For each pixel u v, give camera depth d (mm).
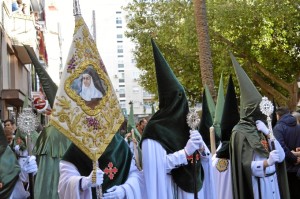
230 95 7043
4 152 5242
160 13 24688
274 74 24859
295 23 22000
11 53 24812
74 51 4805
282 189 6477
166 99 5488
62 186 4766
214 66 23391
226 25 21828
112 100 4992
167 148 5348
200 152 5559
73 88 4742
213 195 5719
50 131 7938
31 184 5750
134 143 8531
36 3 36156
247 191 6258
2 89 21188
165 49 24703
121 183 5023
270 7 21625
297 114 9633
